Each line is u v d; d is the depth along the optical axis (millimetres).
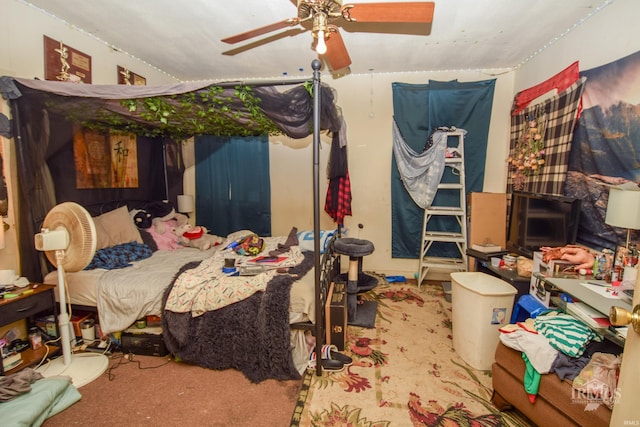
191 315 2160
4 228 2137
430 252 3832
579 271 1946
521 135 3232
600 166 2166
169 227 3469
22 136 2188
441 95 3541
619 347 1492
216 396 1895
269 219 4102
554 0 2150
